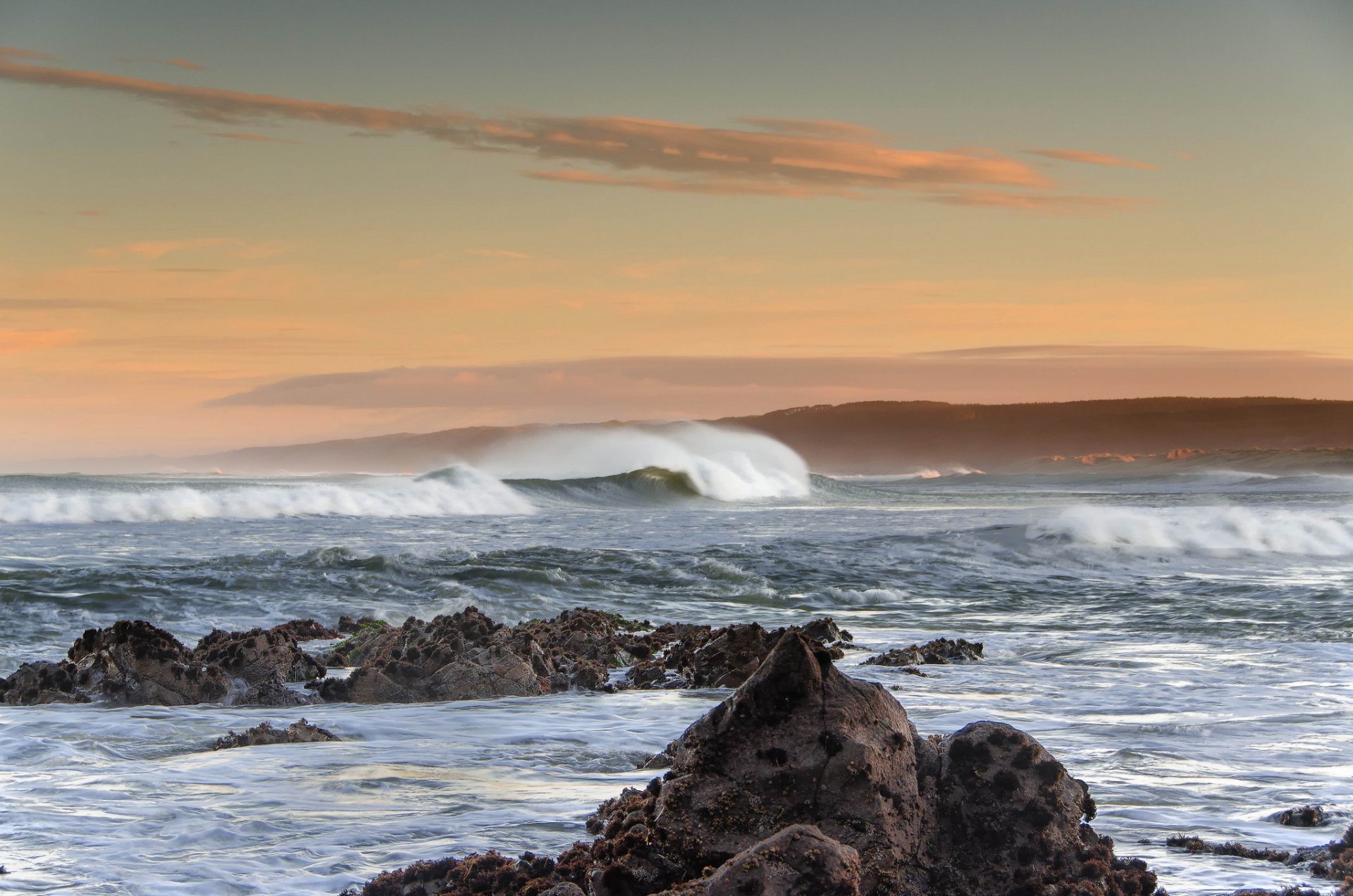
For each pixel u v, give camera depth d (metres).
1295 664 34.81
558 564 62.62
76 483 136.75
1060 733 23.91
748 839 11.57
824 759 11.74
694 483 169.38
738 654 31.98
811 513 134.50
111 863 14.20
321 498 120.25
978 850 12.27
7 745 22.11
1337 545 73.56
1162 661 35.53
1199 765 20.92
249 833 15.70
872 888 11.42
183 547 79.00
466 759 21.11
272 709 26.70
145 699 27.31
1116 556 68.62
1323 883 13.74
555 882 12.31
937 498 188.75
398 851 14.84
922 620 47.84
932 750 12.66
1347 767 20.81
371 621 45.72
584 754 21.69
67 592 49.16
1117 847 15.50
